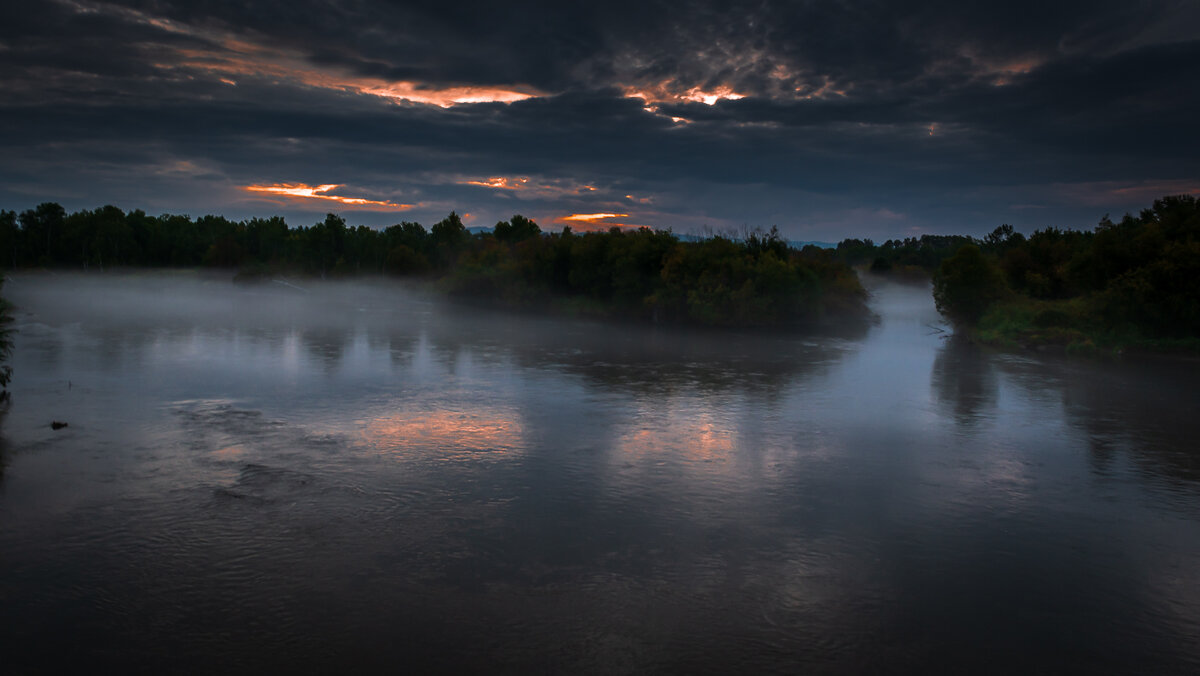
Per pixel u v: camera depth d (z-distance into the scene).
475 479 12.88
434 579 8.88
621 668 6.98
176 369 24.52
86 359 26.38
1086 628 7.95
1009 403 20.42
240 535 10.16
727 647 7.41
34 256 120.00
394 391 21.25
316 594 8.45
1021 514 11.45
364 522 10.72
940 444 15.73
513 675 6.83
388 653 7.20
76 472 12.89
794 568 9.36
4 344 19.83
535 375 24.83
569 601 8.36
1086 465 14.21
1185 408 19.73
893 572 9.29
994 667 7.13
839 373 26.03
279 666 6.96
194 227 134.50
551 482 12.78
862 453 14.97
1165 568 9.52
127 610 8.05
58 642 7.38
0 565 9.14
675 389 22.38
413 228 106.69
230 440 15.27
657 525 10.78
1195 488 12.82
